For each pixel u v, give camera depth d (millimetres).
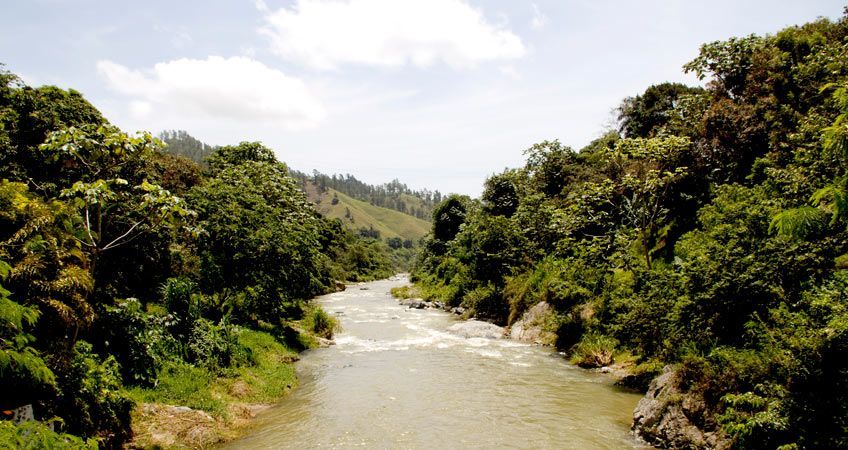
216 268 16859
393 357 17703
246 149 35562
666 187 20297
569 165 37562
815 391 6836
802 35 20312
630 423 10523
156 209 9609
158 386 10422
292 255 19281
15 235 6621
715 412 8469
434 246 52781
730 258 10453
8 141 11367
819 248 9031
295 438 9867
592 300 19391
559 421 10750
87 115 15992
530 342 20531
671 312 12109
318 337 20797
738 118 18875
